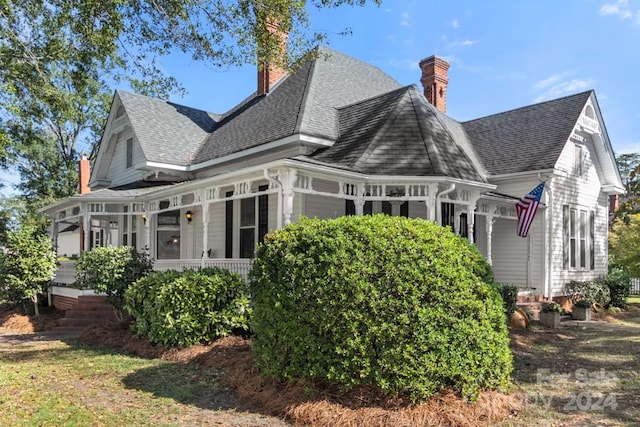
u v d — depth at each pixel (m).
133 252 11.85
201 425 4.96
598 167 18.38
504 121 18.39
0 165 29.52
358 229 5.56
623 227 17.92
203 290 8.58
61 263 15.84
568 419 5.14
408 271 5.22
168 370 7.33
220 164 15.35
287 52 11.62
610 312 15.69
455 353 5.11
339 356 5.25
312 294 5.42
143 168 16.33
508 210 14.74
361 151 11.38
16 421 5.08
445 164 11.00
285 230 6.17
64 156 33.78
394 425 4.68
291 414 5.10
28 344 10.15
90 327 11.66
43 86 16.19
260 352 5.97
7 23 13.27
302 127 12.63
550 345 9.74
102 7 9.84
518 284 15.53
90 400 5.85
